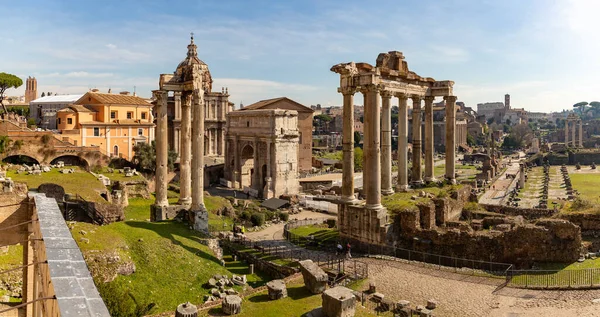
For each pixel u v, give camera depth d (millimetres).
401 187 52125
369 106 41188
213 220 60875
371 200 40812
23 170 58844
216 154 131750
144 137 105812
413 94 52031
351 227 42406
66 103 158250
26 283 26016
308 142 137750
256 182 100625
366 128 45812
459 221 44719
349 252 39281
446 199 44656
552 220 36188
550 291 29484
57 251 13766
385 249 39625
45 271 14352
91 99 103375
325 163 155750
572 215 40781
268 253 41875
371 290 30234
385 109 48250
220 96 131500
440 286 31062
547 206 80750
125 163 88938
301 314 23375
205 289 31359
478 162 192500
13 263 33688
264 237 54344
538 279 31391
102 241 31266
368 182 41125
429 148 55969
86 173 63750
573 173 142875
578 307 26578
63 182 54031
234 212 68875
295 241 47250
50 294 12422
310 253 41344
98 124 98062
